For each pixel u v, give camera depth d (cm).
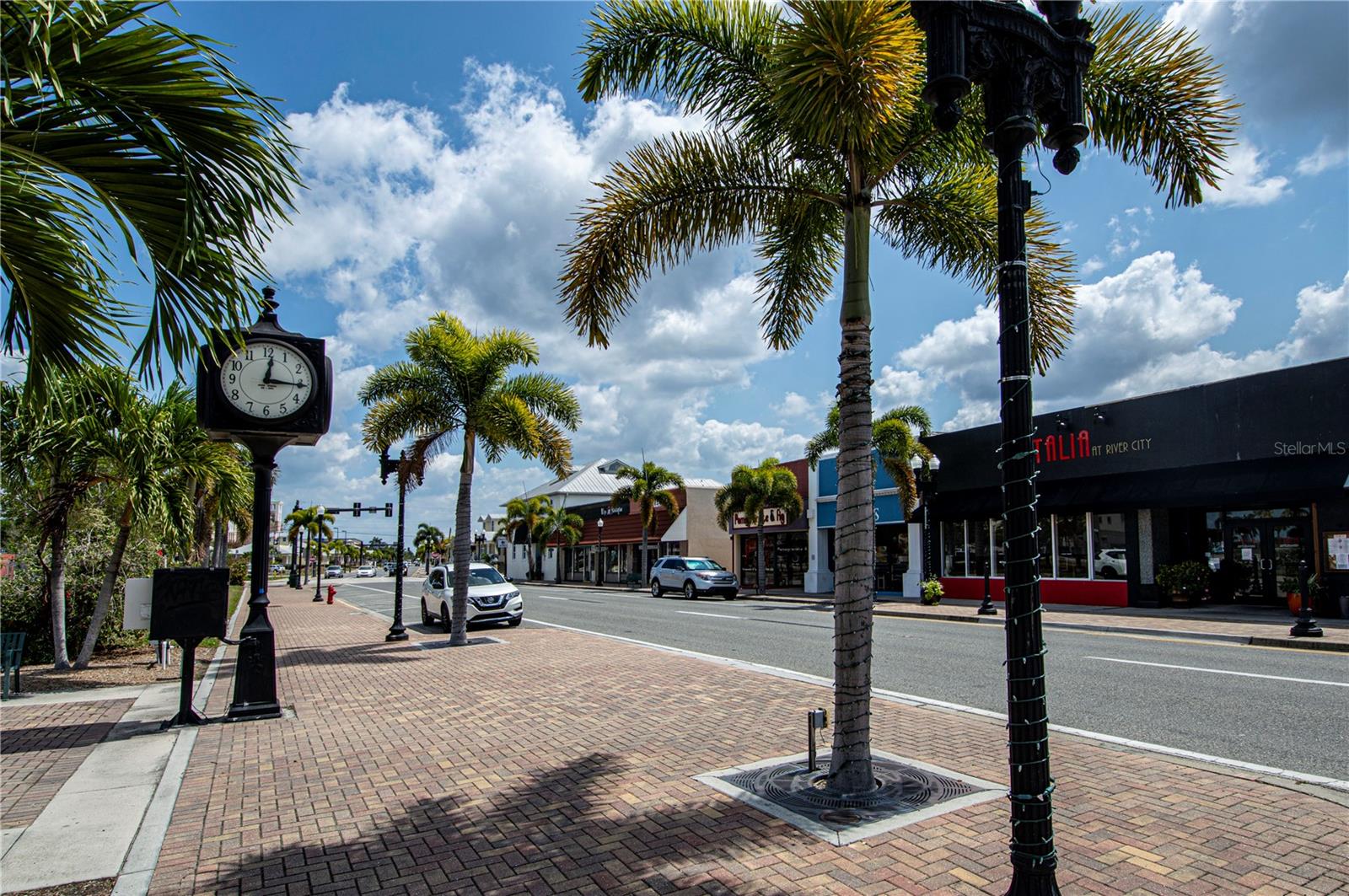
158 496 1145
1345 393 1648
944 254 746
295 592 4772
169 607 806
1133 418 2056
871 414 543
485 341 1547
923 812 493
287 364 841
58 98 310
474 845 464
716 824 486
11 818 530
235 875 429
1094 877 401
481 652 1384
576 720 798
